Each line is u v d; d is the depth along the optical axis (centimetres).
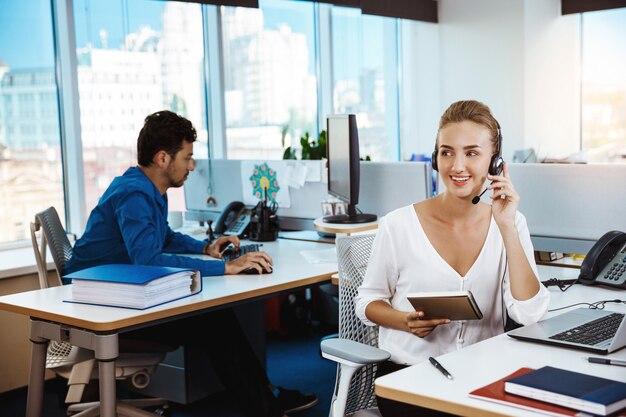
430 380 143
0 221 389
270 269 274
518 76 614
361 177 339
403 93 670
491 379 142
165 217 291
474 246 191
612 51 644
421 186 317
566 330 171
